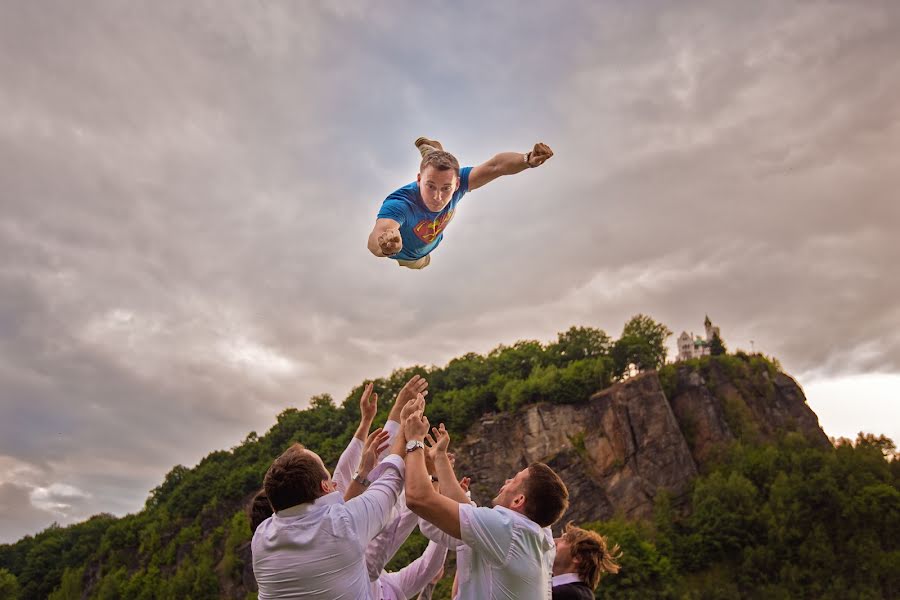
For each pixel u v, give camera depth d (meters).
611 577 96.06
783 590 96.56
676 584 97.19
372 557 5.65
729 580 99.81
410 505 5.04
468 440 125.94
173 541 123.00
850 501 107.88
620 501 112.69
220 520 125.00
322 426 146.50
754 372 142.50
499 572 5.11
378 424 136.25
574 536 7.05
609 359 134.62
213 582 109.75
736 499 111.38
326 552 4.77
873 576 97.75
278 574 4.78
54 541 146.75
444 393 142.25
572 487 113.75
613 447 118.19
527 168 7.02
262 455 144.12
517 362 149.75
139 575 119.06
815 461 120.25
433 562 6.26
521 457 120.06
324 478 5.22
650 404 121.88
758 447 127.94
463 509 5.08
